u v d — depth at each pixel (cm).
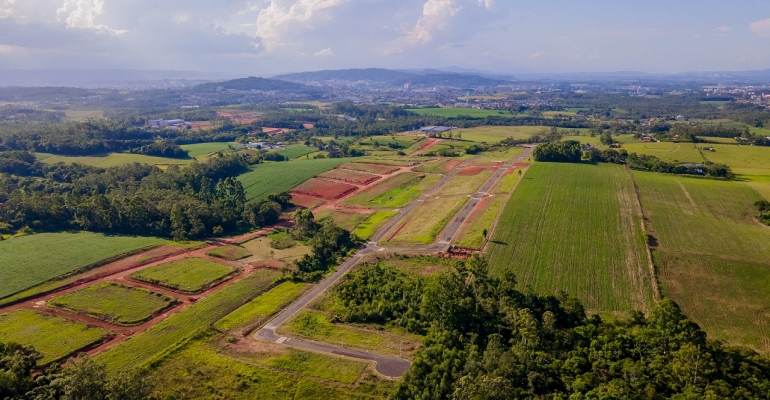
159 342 7962
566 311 7775
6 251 11406
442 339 7369
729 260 9744
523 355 6475
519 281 9488
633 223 12125
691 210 13138
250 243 13262
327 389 6712
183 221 13712
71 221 13775
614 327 7056
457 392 5903
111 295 9650
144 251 12106
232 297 9700
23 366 6431
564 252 10625
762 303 8269
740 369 5869
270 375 7025
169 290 10056
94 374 5991
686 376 5719
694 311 8156
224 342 7956
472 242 11588
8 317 8662
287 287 10256
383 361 7400
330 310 9138
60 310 9038
